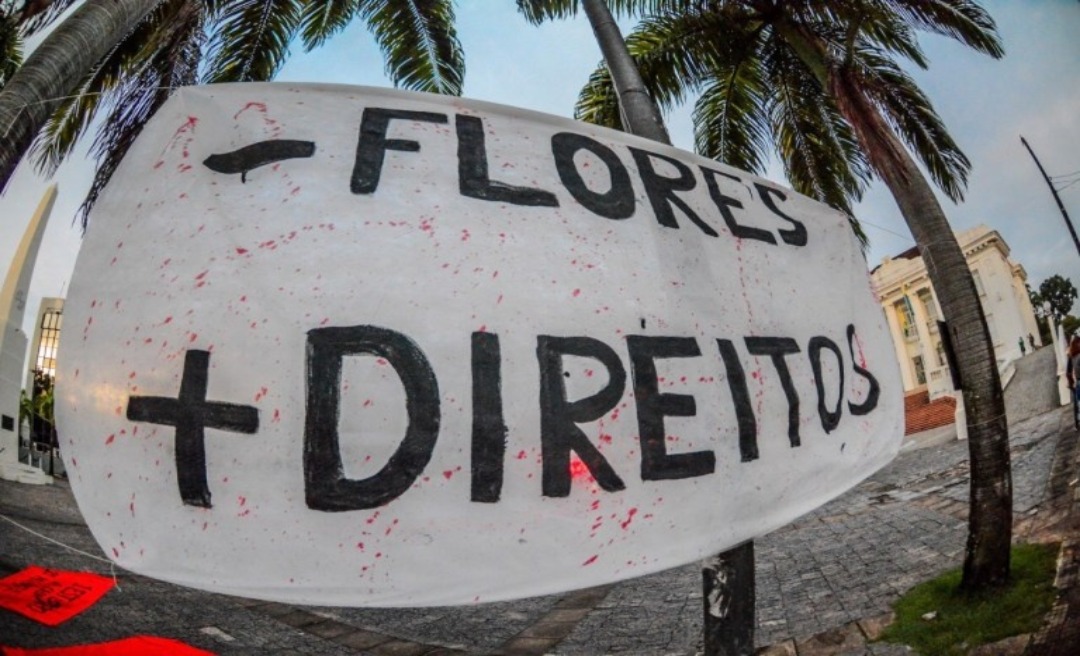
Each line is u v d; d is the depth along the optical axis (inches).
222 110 52.2
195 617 181.3
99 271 46.2
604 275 55.1
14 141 82.0
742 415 57.4
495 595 43.3
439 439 44.6
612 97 221.5
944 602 142.1
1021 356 464.1
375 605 41.3
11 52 134.5
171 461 41.6
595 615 200.8
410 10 205.9
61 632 141.4
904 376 650.2
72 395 43.7
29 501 206.1
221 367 42.9
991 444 143.0
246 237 46.8
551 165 59.1
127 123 127.2
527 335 49.2
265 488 41.6
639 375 52.7
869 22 175.3
